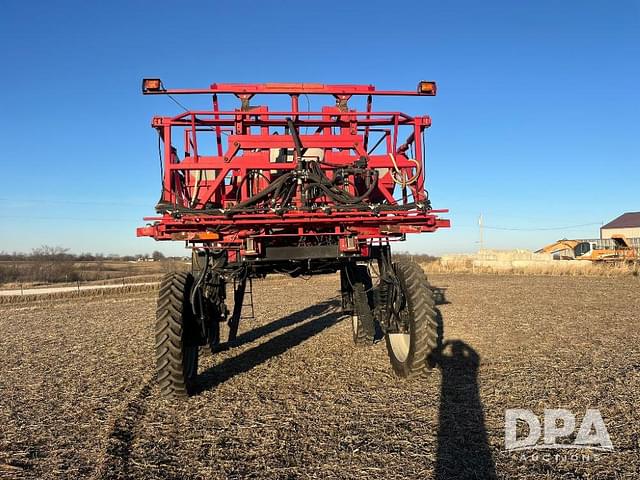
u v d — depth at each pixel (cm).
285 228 714
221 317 816
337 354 951
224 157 730
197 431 559
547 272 3819
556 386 689
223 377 802
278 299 2117
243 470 454
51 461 491
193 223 647
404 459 464
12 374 884
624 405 600
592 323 1266
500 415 577
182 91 732
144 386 770
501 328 1196
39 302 2598
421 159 755
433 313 683
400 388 702
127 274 5306
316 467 454
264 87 771
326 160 778
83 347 1145
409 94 783
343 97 805
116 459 485
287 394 692
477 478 423
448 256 5603
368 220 677
